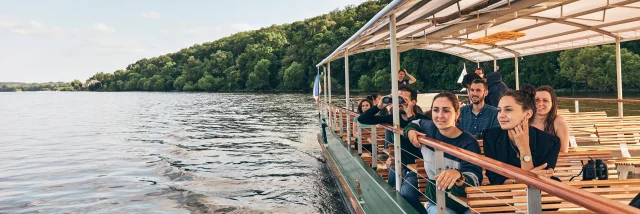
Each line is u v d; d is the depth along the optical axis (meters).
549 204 3.04
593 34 8.16
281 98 66.00
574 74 40.84
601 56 38.66
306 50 99.88
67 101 94.94
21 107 70.38
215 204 8.93
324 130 11.35
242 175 11.68
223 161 14.19
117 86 176.88
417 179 4.14
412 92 4.69
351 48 7.86
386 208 4.45
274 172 11.84
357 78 74.44
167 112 45.47
